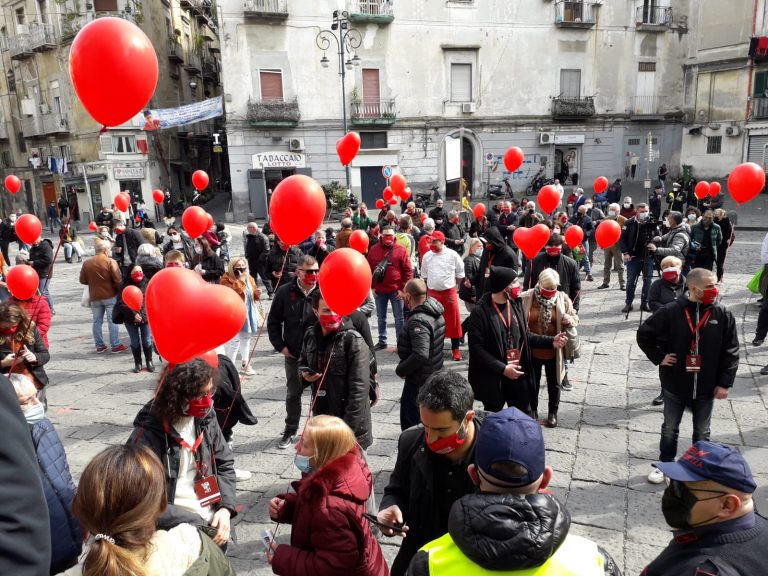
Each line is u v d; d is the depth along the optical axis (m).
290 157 24.66
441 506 2.30
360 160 25.25
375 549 2.18
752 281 7.02
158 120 23.22
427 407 2.15
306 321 4.55
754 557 1.58
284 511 2.29
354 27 24.17
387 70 24.91
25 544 0.96
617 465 4.32
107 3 25.83
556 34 26.48
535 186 27.08
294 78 24.16
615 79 27.70
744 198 5.41
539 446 1.55
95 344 8.28
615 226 6.04
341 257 3.08
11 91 29.95
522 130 26.88
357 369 3.45
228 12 23.14
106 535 1.44
